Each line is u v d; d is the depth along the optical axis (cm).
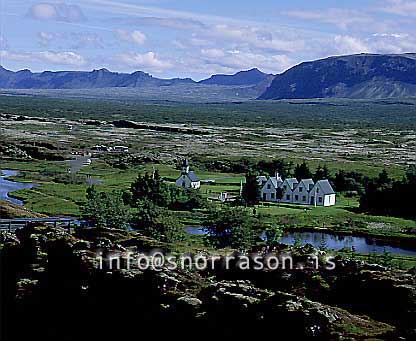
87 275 4600
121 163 19912
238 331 3578
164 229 8275
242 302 3666
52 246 5259
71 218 9462
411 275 3988
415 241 10400
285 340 3403
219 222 8056
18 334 4588
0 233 6059
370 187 13762
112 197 11019
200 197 13000
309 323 3369
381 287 3831
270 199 14262
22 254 5412
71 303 4569
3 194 13962
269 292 3778
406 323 3478
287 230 11231
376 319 3588
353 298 3894
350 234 10994
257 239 8569
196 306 3825
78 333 4341
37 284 4925
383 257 8138
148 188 12781
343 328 3353
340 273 4156
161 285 4103
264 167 18512
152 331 3947
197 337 3712
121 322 4172
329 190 13988
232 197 14200
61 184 15725
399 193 13162
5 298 4938
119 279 4331
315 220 11938
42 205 12506
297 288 4112
